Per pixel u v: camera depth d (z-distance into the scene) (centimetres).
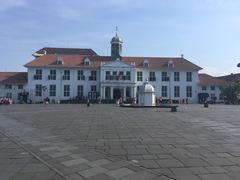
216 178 784
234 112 3366
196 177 793
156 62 8912
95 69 8575
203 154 1053
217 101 8669
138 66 8669
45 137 1470
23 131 1706
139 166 905
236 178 782
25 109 4206
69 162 970
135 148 1171
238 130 1683
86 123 2105
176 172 839
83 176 826
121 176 817
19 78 8488
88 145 1242
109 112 3394
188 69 8800
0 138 1468
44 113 3247
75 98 8219
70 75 8519
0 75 8538
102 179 798
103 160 983
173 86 8762
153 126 1898
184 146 1202
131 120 2317
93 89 8575
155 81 8725
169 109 4116
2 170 888
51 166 924
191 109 4184
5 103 6950
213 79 8969
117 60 8450
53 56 8706
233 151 1098
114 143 1282
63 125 1984
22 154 1098
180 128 1786
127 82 8444
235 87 7900
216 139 1367
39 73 8419
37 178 809
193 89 8812
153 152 1094
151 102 4944
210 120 2281
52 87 8438
